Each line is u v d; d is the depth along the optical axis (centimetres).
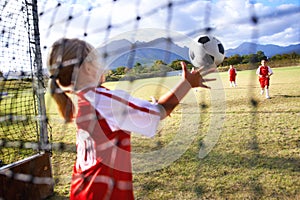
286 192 258
